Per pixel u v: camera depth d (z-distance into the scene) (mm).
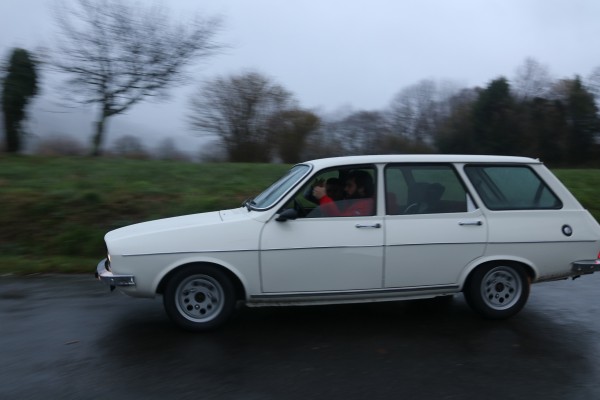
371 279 5137
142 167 13805
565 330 5199
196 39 18391
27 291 6469
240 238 4973
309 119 27188
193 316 5031
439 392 3877
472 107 34250
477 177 5457
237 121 26453
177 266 4914
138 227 5426
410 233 5168
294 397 3783
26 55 16000
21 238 8750
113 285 4887
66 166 13352
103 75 17719
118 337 4910
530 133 33656
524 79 34750
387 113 35000
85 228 8906
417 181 5363
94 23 17203
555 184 5598
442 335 5027
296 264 5012
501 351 4648
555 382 4059
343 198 5227
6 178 11375
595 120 33500
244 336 4961
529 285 5469
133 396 3785
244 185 12062
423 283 5234
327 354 4551
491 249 5301
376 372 4203
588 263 5457
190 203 10078
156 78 18281
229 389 3898
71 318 5441
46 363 4324
